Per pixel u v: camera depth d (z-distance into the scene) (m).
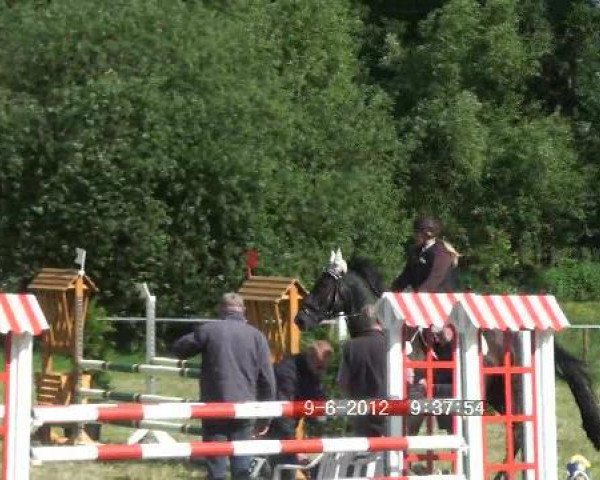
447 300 17.16
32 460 14.63
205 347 17.22
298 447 15.93
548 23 67.31
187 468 22.28
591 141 68.75
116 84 43.25
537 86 70.81
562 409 32.28
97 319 28.61
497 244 63.22
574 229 68.44
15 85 45.09
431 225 21.09
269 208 48.72
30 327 14.25
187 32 46.22
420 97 63.38
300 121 52.66
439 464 21.22
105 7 45.53
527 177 62.84
